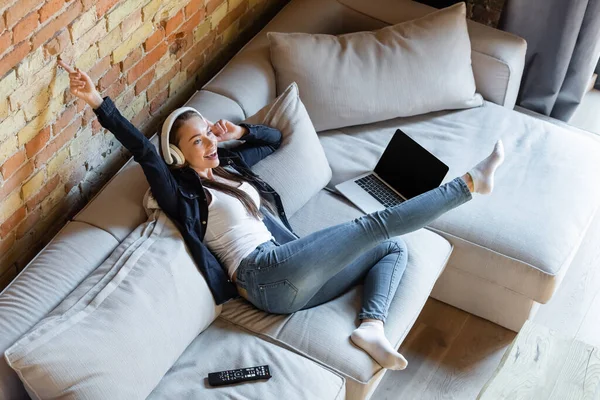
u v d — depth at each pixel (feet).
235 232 7.81
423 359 8.96
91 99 7.08
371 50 9.91
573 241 8.83
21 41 6.60
